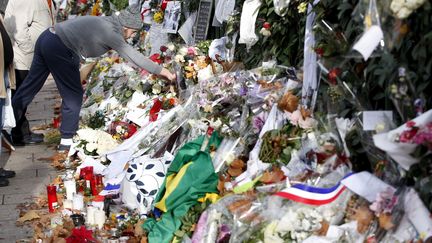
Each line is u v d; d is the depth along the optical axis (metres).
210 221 4.57
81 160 7.39
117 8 11.16
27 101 8.39
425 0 3.68
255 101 5.47
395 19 3.81
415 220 3.70
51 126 9.50
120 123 7.80
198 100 6.39
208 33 8.65
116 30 7.40
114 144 7.45
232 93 5.96
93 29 7.49
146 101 7.99
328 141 4.43
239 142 5.36
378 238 3.91
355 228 4.02
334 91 4.35
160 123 6.85
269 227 4.20
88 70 9.23
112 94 8.69
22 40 8.65
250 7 6.32
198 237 4.61
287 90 5.25
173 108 7.12
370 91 4.23
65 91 7.94
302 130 4.78
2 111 7.02
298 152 4.69
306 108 4.91
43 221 5.99
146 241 5.07
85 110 8.84
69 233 5.38
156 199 5.28
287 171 4.62
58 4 15.99
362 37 3.78
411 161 3.73
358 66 4.28
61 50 7.71
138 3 10.73
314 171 4.45
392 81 3.87
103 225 5.65
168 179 5.27
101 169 6.86
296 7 5.61
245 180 4.88
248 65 6.52
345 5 4.39
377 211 3.89
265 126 5.16
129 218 5.55
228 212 4.55
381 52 3.88
